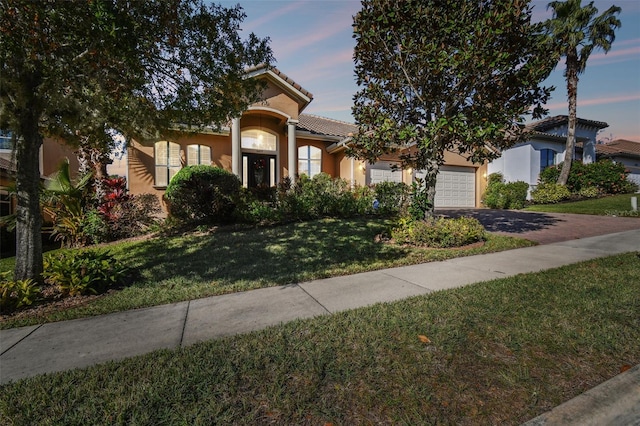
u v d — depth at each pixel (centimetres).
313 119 1881
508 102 725
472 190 1841
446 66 642
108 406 222
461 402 219
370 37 723
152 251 768
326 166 1608
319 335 318
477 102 716
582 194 1856
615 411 211
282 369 260
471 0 660
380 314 365
